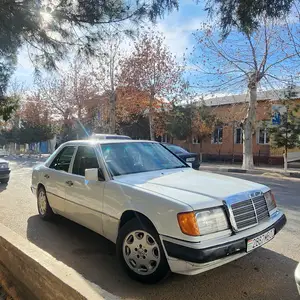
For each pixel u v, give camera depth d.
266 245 4.71
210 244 3.04
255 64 16.73
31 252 3.18
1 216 6.38
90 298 2.29
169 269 3.33
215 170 18.03
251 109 17.34
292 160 22.14
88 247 4.65
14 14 4.26
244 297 3.24
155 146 5.33
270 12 4.03
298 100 18.94
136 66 22.58
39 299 2.89
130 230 3.58
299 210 7.02
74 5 4.48
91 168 4.41
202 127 23.84
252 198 3.60
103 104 27.53
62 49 5.00
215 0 4.20
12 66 5.61
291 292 3.34
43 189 5.93
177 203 3.21
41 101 35.88
